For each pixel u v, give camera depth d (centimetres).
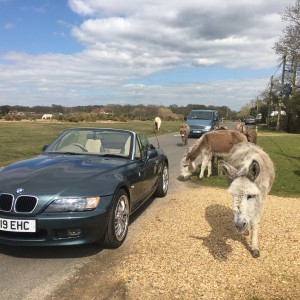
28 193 256
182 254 274
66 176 279
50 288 225
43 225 250
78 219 253
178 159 881
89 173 288
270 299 212
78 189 262
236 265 257
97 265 257
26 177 276
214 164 723
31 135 1393
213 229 332
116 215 284
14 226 252
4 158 772
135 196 337
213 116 1582
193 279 235
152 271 245
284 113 2792
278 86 2758
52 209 253
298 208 411
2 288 225
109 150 360
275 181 595
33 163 312
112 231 276
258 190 236
